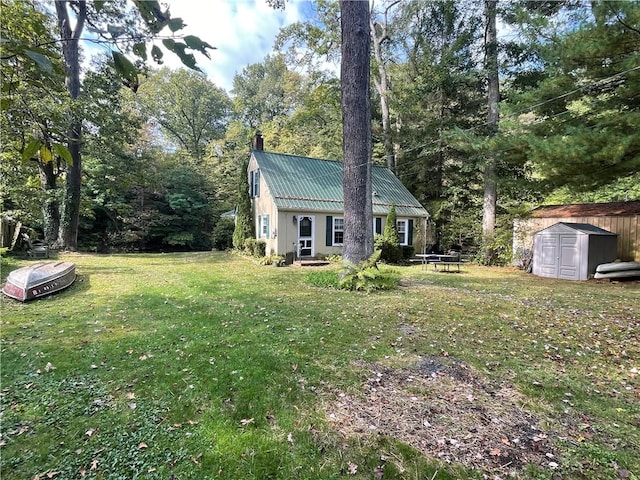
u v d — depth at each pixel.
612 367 3.71
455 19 14.96
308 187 14.77
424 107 18.28
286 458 2.26
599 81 7.56
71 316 5.23
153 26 1.08
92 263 11.36
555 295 7.59
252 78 32.66
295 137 25.33
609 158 6.96
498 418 2.74
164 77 27.86
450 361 3.81
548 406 2.92
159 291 7.13
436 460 2.26
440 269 12.70
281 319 5.22
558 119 8.49
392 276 8.16
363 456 2.29
